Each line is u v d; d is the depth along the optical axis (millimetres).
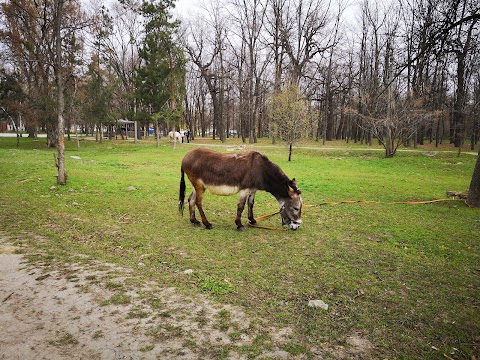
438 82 23203
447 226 7539
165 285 4590
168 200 10102
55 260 5371
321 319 3789
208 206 9531
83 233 6832
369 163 22312
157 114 31594
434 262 5477
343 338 3447
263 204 9961
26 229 6977
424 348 3303
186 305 4066
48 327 3586
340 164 21594
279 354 3186
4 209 8539
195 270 5086
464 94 26453
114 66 44594
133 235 6734
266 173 6957
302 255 5762
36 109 29000
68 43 25453
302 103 23094
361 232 7129
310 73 43406
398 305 4113
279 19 38312
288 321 3744
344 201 10383
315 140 43375
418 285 4656
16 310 3898
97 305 4035
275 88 36969
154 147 33250
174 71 31906
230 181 6902
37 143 34719
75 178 12672
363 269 5188
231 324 3670
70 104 27938
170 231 7082
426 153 25219
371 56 36906
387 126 24875
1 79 28391
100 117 34625
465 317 3855
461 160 22500
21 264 5188
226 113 53812
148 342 3355
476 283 4719
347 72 44812
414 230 7180
